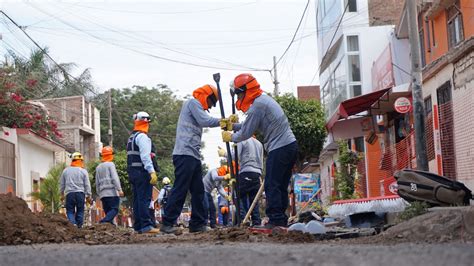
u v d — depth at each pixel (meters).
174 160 9.63
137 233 10.43
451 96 14.72
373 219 10.55
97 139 41.56
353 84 28.56
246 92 8.71
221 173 15.95
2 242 7.91
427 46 18.39
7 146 21.77
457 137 14.35
